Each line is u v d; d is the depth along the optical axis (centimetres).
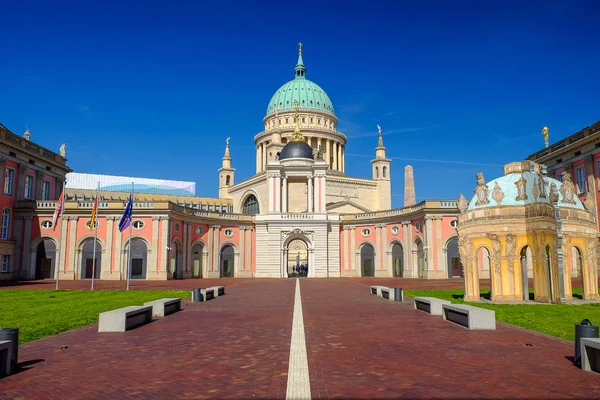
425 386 945
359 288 3950
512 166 2864
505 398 871
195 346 1367
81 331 1658
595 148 4994
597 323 1739
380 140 9838
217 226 6694
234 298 2972
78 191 9356
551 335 1530
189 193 11781
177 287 4100
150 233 5744
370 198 9369
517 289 2641
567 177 2833
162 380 999
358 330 1639
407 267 6250
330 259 6894
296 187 7994
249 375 1034
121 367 1118
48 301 2658
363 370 1074
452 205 5772
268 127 11069
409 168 8388
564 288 2620
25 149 5894
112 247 5741
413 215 6128
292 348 1319
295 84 11050
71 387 952
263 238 6900
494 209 2694
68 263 5741
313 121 10644
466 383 967
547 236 2577
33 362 1177
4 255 5547
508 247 2656
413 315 2064
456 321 1820
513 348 1320
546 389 927
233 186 10031
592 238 2759
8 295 3084
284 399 862
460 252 2841
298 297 3014
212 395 891
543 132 6216
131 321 1727
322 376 1023
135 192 10588
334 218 6981
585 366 1068
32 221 5800
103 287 4125
